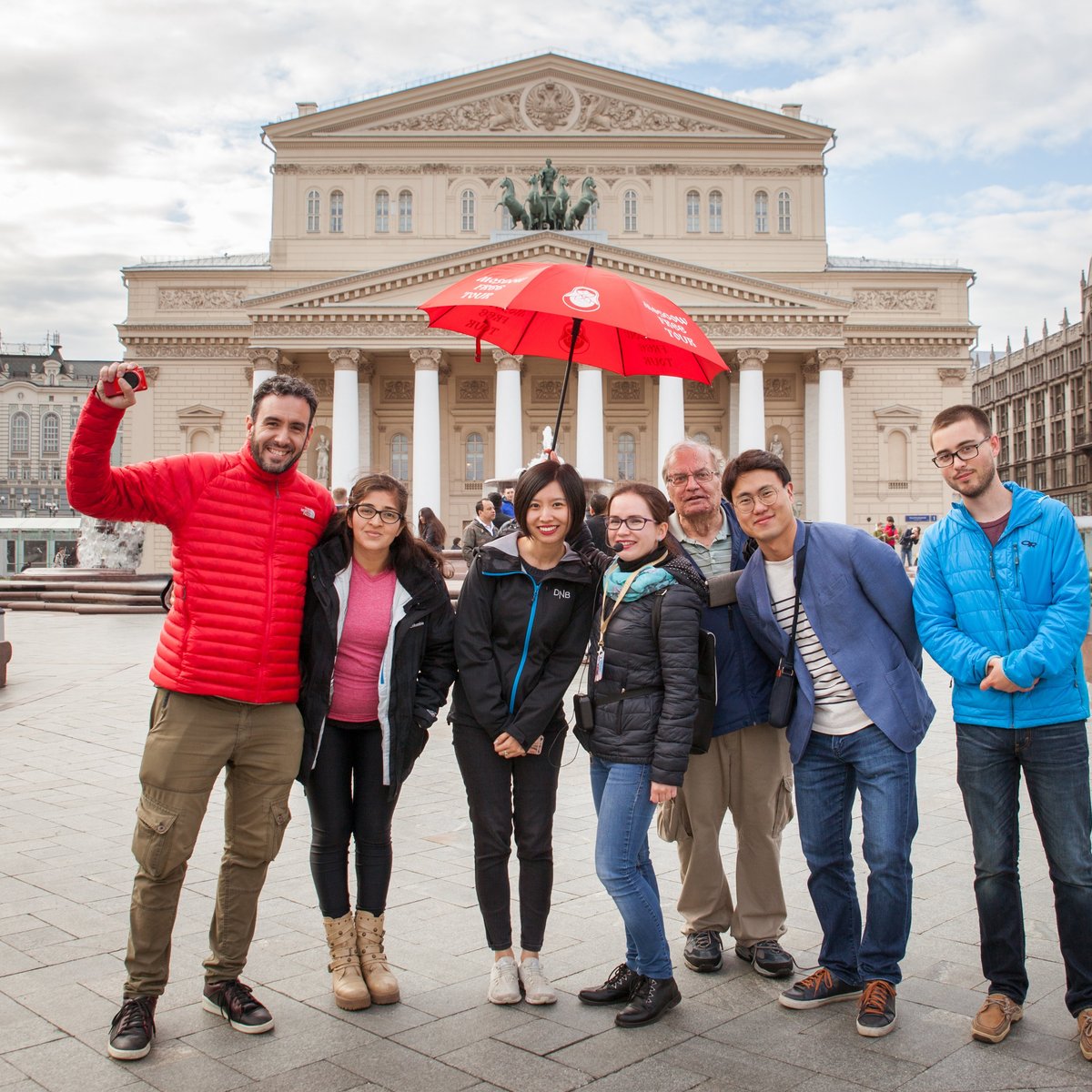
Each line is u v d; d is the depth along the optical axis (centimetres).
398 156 5666
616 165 5678
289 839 805
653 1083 429
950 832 822
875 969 491
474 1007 507
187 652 486
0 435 13150
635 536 520
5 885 687
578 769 1102
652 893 504
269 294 5034
